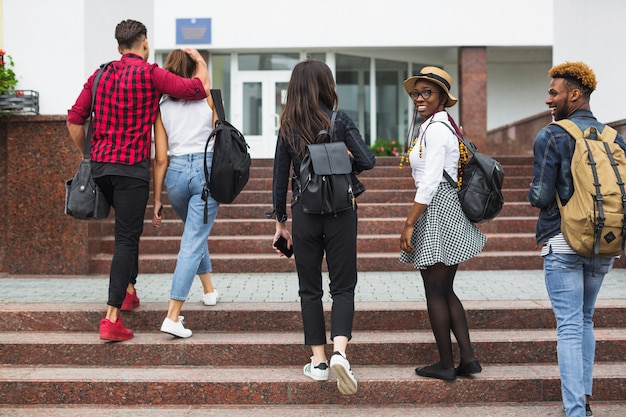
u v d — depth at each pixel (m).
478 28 14.36
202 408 3.87
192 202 4.34
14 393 3.93
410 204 7.76
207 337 4.39
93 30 6.67
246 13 14.27
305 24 14.30
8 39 6.38
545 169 3.44
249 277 6.12
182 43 14.26
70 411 3.82
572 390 3.41
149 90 4.22
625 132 7.16
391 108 15.59
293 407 3.88
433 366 3.98
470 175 3.87
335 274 3.83
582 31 8.76
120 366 4.23
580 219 3.28
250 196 8.06
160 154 4.38
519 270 6.45
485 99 14.51
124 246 4.23
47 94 6.38
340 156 3.69
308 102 3.82
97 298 5.07
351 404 3.92
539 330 4.55
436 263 3.88
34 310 4.59
